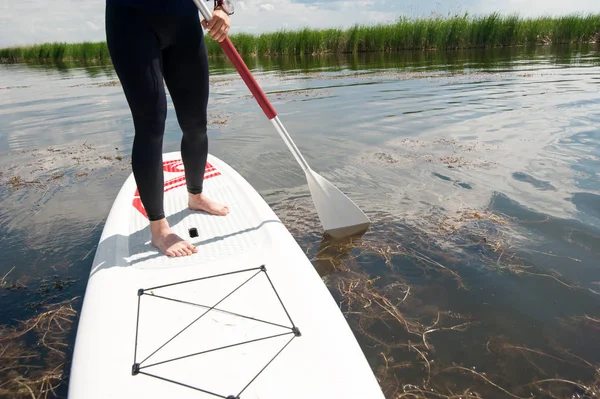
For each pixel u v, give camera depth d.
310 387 1.06
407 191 2.67
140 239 1.81
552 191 2.50
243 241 1.75
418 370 1.31
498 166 2.98
